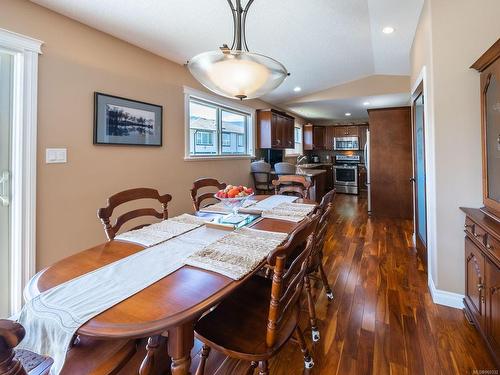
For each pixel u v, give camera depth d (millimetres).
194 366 1561
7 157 2027
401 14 2746
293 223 1796
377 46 3594
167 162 3324
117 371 986
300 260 1171
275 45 3424
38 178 2115
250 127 5250
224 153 4613
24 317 881
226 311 1322
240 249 1326
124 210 2832
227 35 2908
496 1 1885
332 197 2008
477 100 1951
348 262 2988
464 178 2020
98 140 2529
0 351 475
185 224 1771
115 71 2680
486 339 1537
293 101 5973
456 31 1988
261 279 1618
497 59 1565
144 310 859
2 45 1883
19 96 1995
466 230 1908
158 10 2363
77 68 2357
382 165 5090
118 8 2258
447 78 2029
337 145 8633
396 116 4938
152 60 3088
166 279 1052
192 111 3922
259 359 1073
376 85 5160
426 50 2340
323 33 3203
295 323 1289
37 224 2121
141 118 2953
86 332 782
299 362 1564
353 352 1634
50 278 1069
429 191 2385
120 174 2766
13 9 1946
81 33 2385
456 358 1569
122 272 1112
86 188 2457
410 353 1617
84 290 978
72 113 2326
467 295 1938
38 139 2104
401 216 5012
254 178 5293
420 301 2180
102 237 2598
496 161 1687
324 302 2184
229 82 1791
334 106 6441
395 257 3127
